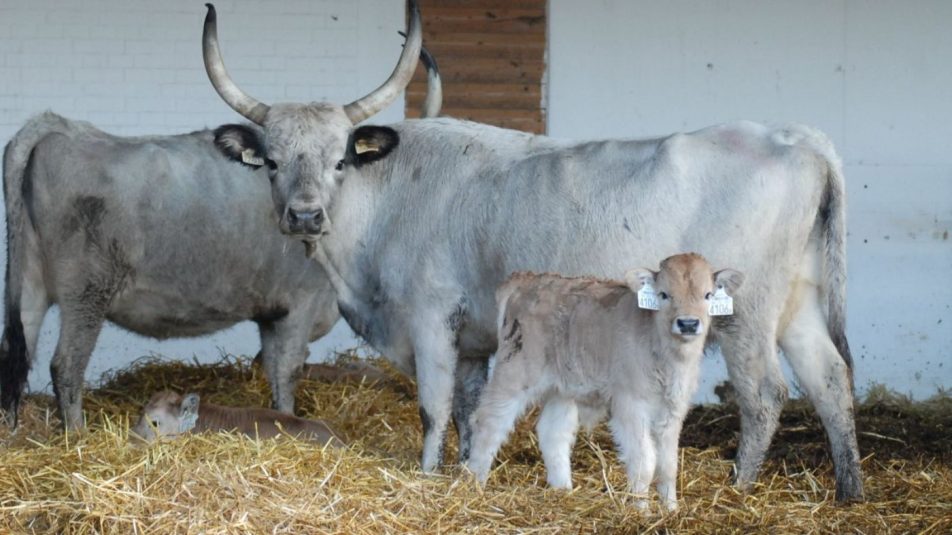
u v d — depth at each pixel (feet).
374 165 27.14
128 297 30.48
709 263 23.86
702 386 38.45
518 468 26.48
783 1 39.83
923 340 39.81
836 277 24.62
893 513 23.90
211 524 20.98
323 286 31.68
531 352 23.72
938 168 40.01
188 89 39.63
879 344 39.81
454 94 40.14
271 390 32.86
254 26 39.63
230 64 39.63
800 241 24.57
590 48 39.93
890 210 39.93
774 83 40.01
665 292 22.02
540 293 23.73
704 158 24.50
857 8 39.81
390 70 39.91
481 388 27.35
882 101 39.99
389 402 32.94
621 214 24.63
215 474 22.38
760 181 24.22
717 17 39.88
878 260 39.91
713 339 25.32
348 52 39.86
